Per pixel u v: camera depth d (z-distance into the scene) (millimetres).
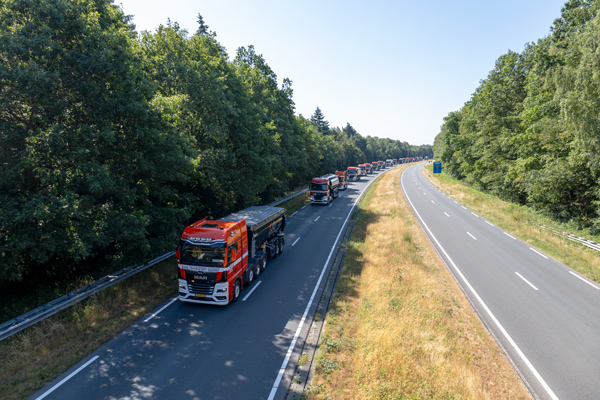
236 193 26453
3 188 10930
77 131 11352
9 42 9445
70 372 8812
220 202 24859
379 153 140875
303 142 44781
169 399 7859
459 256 19875
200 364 9273
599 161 20516
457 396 7766
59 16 10578
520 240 24047
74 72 11742
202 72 21453
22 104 11398
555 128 25500
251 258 15711
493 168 43062
